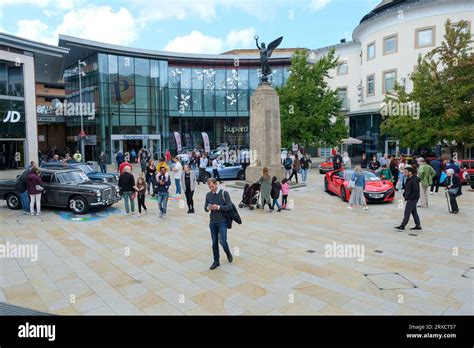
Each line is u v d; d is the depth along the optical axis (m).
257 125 18.36
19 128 28.53
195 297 6.01
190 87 43.41
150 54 38.97
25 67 28.62
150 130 39.75
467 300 5.79
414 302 5.73
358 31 37.31
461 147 22.20
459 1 29.22
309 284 6.49
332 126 30.50
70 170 14.03
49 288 6.45
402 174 17.98
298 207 14.03
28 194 12.70
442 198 15.89
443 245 8.80
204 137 36.56
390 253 8.21
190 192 12.99
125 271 7.25
